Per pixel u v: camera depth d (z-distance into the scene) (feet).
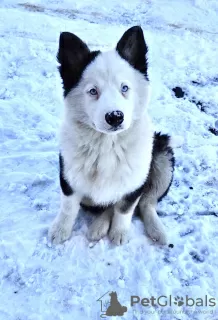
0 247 2.68
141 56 2.34
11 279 2.51
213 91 4.67
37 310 2.35
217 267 2.71
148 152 2.56
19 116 3.93
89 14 5.95
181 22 6.03
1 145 3.57
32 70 4.62
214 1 6.62
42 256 2.67
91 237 2.80
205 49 5.44
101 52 2.31
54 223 2.81
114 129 2.10
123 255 2.73
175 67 5.01
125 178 2.52
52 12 5.86
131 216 2.87
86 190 2.63
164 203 3.21
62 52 2.28
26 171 3.33
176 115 4.22
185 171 3.54
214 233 2.97
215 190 3.36
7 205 3.01
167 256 2.76
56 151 3.57
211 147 3.81
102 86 2.17
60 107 4.14
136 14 6.11
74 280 2.54
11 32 5.20
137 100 2.33
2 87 4.29
